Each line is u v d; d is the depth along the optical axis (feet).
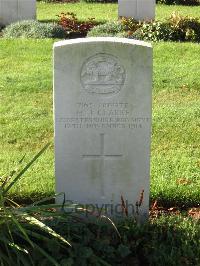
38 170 9.07
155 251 6.97
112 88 7.33
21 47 15.81
